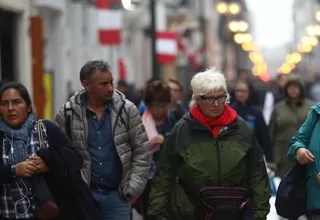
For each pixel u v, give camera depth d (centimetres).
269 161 2386
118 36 4409
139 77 8744
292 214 1481
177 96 2400
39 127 1348
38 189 1316
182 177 1369
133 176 1548
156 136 1956
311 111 1454
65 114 1539
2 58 3925
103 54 7000
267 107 4047
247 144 1365
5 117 1341
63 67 5641
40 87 4028
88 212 1367
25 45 4078
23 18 4062
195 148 1355
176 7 10231
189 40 10988
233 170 1348
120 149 1533
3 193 1334
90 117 1536
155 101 1978
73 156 1344
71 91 5775
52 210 1310
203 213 1335
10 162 1325
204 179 1346
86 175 1516
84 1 6481
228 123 1361
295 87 2441
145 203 1902
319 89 6769
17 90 1341
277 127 2478
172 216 1391
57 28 5578
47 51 5447
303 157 1409
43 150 1312
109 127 1534
